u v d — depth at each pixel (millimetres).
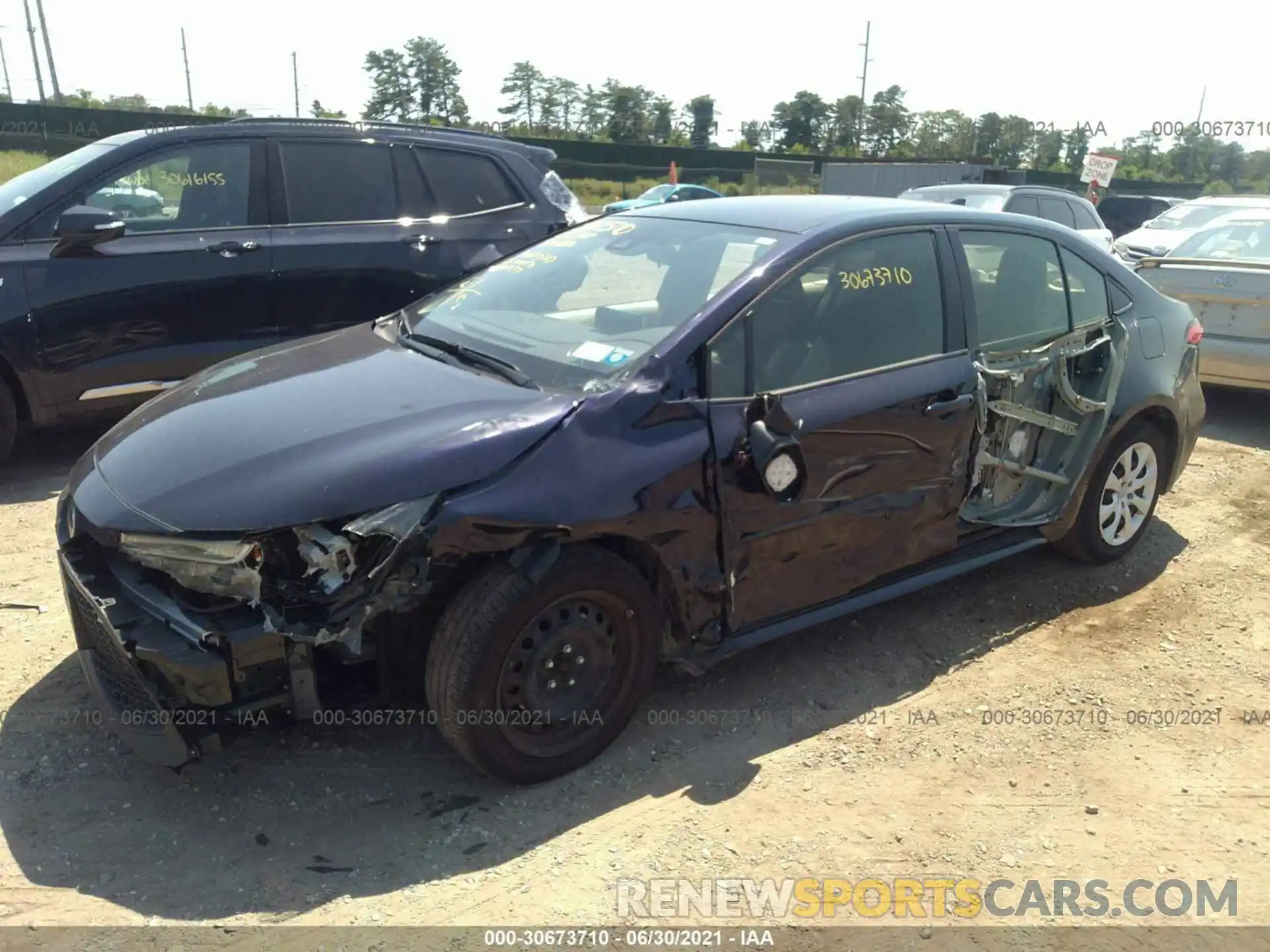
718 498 3148
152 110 45125
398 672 2959
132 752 3152
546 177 7012
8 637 3777
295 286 6008
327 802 2967
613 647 3104
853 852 2840
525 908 2582
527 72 72938
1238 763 3330
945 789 3141
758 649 3941
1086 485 4492
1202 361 7211
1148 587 4621
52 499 5270
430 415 2988
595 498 2895
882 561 3703
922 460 3686
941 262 3865
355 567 2674
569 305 3652
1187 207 12602
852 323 3570
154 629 2691
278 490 2705
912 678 3785
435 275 6410
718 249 3633
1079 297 4418
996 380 3953
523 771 2998
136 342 5617
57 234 5383
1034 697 3676
